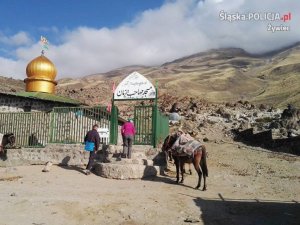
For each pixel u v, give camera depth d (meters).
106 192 11.45
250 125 37.16
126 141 15.26
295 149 24.22
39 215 8.83
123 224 8.45
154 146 16.86
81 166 17.11
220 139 32.94
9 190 11.53
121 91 17.81
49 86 31.44
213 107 51.12
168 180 14.01
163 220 8.77
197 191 12.07
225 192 11.99
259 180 14.37
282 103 89.12
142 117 17.52
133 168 14.05
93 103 57.25
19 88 58.12
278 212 9.58
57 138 18.78
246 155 22.97
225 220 8.88
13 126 20.45
